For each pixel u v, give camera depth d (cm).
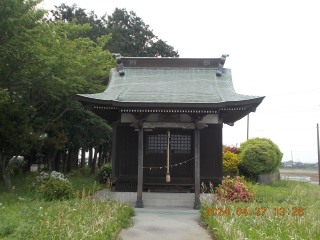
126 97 1063
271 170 1802
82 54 1642
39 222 669
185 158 1175
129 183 1172
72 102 1697
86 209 823
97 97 1063
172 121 1079
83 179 1795
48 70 1217
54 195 1044
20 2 1109
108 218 728
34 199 997
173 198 1148
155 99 1045
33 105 1554
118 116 1181
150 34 3266
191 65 1388
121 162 1167
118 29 2995
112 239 630
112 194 1158
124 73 1369
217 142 1167
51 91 1385
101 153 2986
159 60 1398
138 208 1037
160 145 1184
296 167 7662
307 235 642
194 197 1149
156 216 919
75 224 660
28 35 1115
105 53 1639
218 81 1305
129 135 1178
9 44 1099
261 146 1748
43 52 1234
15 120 1198
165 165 1174
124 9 3384
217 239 657
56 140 1817
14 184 1354
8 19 1059
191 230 754
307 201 1070
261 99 1002
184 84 1257
